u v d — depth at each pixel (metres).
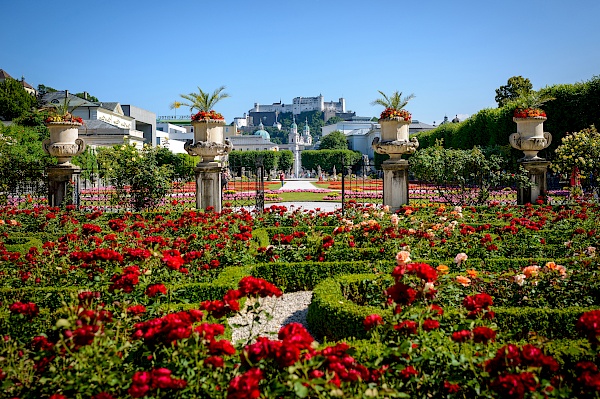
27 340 5.10
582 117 27.34
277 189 35.53
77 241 8.62
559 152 17.72
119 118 64.31
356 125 120.69
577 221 11.01
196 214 11.39
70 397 3.43
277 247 9.04
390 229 8.66
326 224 12.30
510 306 5.87
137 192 16.31
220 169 15.20
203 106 15.34
